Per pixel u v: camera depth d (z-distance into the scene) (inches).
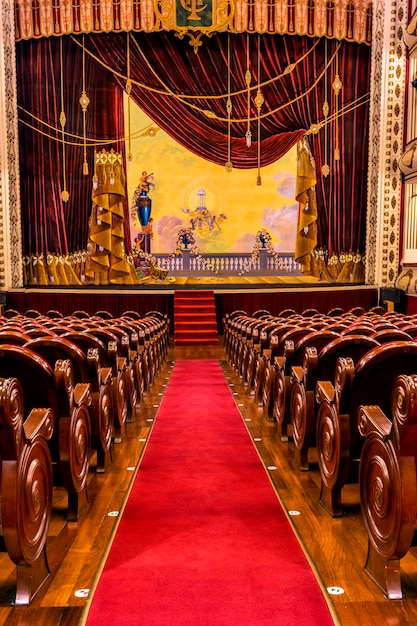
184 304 616.4
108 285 660.7
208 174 716.0
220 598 113.6
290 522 149.9
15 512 103.8
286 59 639.1
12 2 600.7
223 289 636.1
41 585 117.9
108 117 639.1
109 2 599.2
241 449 215.2
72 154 639.8
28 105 628.7
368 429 117.0
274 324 278.1
